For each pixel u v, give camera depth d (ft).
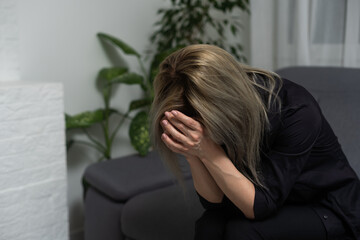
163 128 3.30
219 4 7.46
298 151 3.21
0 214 4.98
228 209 3.62
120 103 7.23
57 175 5.42
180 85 3.03
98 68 6.84
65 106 6.52
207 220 3.49
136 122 6.35
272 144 3.38
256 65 7.44
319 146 3.40
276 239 3.18
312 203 3.51
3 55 5.76
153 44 7.54
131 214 4.77
